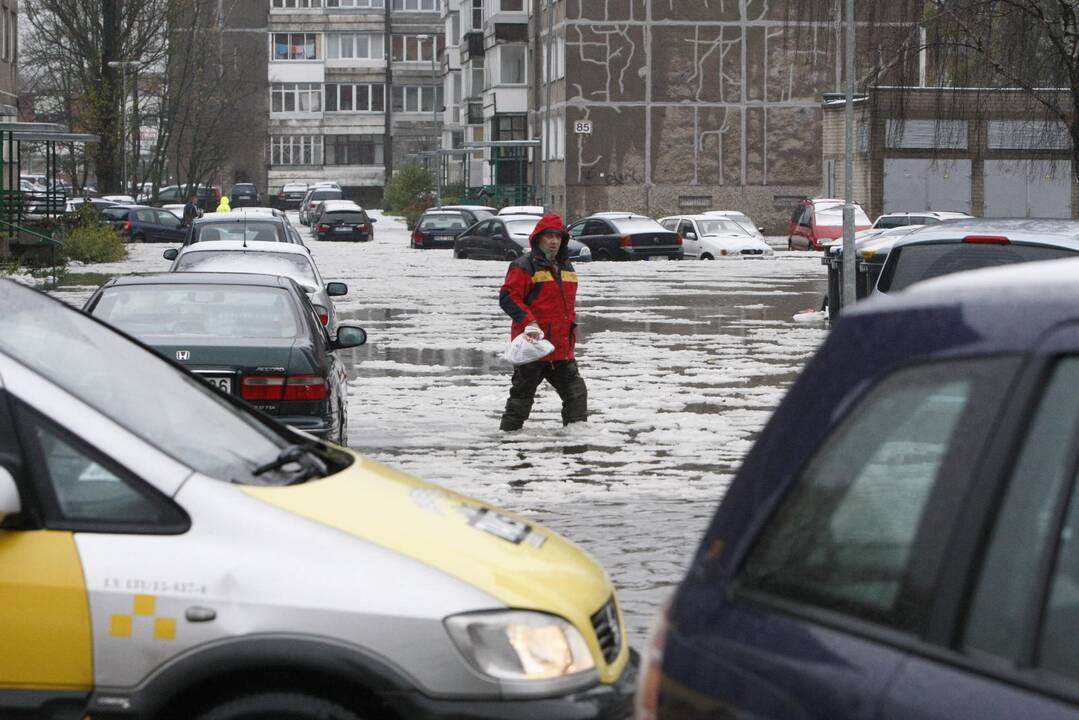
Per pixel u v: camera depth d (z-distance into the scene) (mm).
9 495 11445
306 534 11891
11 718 11555
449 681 11516
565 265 40594
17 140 132125
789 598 7848
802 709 7402
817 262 140250
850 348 8070
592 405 45750
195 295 33031
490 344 65688
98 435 12000
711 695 7926
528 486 32469
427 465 35188
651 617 21844
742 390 49500
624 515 29250
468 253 148500
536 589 12219
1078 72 71125
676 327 73938
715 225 147375
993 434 7160
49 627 11523
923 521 7301
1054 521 6859
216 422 14055
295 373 30734
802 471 8039
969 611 6965
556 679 11781
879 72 80688
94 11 192375
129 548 11680
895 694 7020
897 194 171750
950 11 76125
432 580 11766
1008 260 33594
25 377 12133
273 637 11438
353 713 11633
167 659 11484
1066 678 6605
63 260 119375
